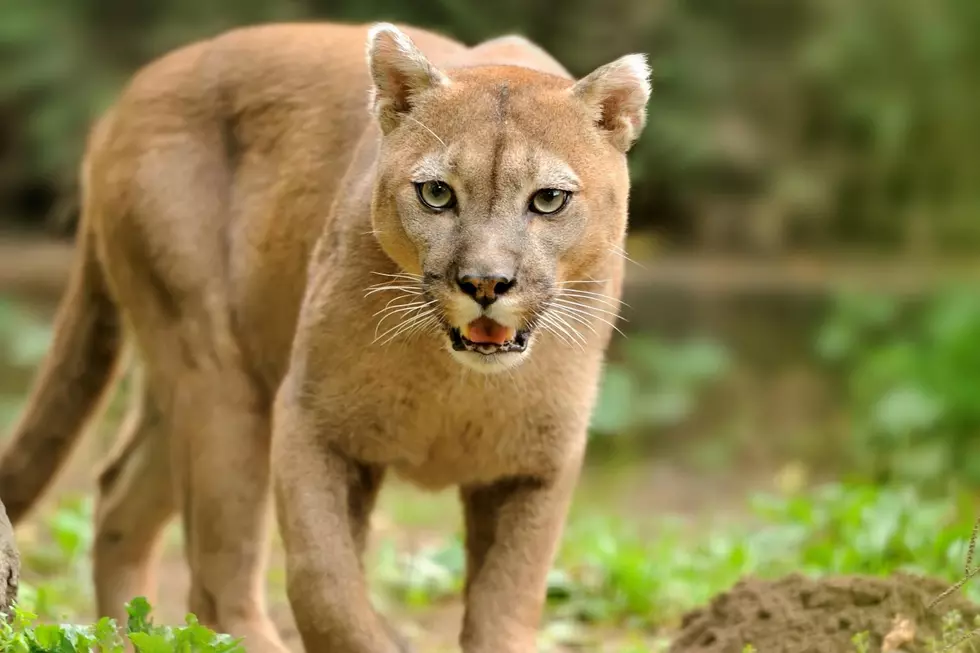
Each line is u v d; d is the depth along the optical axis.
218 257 9.07
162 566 12.90
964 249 23.91
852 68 23.95
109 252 9.38
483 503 8.53
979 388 17.61
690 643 8.59
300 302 8.77
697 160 23.17
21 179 23.64
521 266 7.46
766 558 11.62
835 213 24.05
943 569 10.37
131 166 9.20
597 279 8.02
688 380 19.20
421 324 7.64
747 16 23.89
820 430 18.59
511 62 8.65
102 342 10.06
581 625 11.07
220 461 8.95
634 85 7.91
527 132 7.60
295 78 9.10
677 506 15.91
